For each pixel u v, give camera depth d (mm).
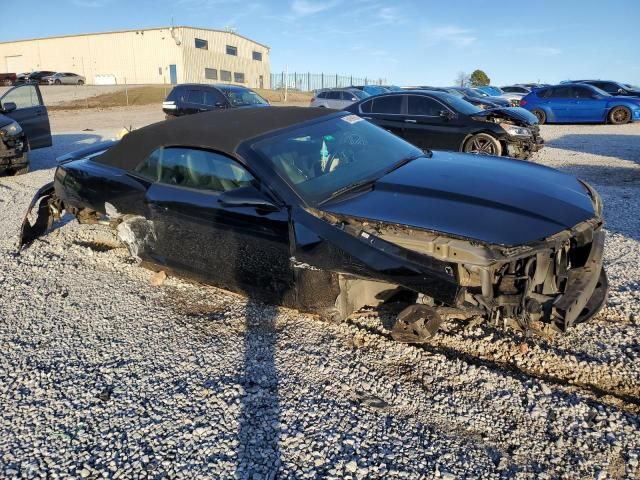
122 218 4391
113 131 17312
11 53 62281
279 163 3420
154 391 2973
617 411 2658
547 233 2703
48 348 3500
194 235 3791
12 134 9258
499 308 2955
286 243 3236
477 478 2268
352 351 3312
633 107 17797
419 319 3049
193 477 2326
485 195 3062
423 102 10000
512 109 10047
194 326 3713
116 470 2393
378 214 2957
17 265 4965
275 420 2680
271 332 3588
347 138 3980
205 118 4133
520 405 2746
